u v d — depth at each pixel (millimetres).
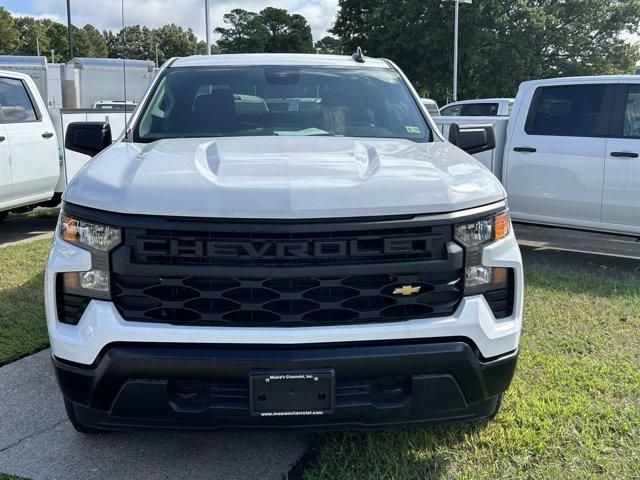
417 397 2461
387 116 3738
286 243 2334
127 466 2854
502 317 2625
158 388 2367
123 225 2359
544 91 6785
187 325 2375
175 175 2529
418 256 2424
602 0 35531
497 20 32750
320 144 3152
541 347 4219
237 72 3969
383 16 36906
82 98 23422
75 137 3584
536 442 2979
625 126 6254
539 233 8555
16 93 7457
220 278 2367
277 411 2369
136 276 2369
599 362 3965
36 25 92250
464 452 2912
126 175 2602
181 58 4281
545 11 35031
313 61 4164
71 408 2877
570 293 5473
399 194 2451
